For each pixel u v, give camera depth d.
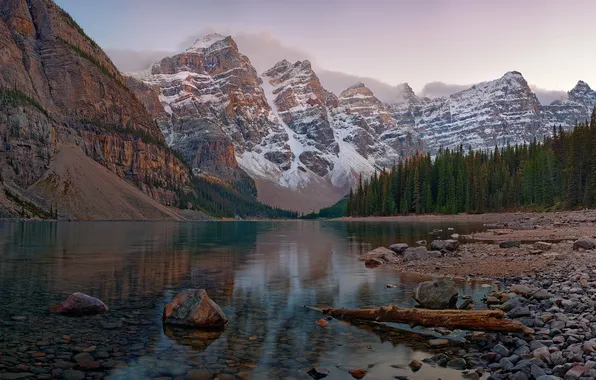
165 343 11.61
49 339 11.66
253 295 18.61
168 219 192.88
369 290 19.86
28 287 19.73
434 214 149.25
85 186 181.00
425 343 12.00
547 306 14.95
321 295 18.64
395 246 36.25
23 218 142.50
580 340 10.95
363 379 9.34
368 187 186.38
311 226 128.25
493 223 98.62
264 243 52.22
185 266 28.48
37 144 185.00
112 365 9.85
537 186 125.56
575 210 103.06
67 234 66.38
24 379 8.83
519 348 10.92
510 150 169.88
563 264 24.53
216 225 141.25
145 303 16.55
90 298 15.23
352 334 12.84
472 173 146.62
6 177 165.50
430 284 16.81
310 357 10.73
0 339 11.55
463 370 9.91
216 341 11.93
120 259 32.25
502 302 16.66
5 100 187.25
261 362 10.30
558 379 8.45
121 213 178.25
